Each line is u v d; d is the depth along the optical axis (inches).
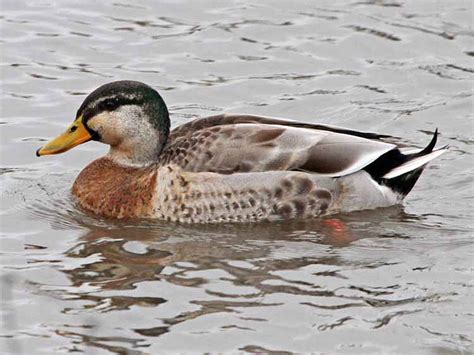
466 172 668.7
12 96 756.0
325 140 604.4
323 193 603.2
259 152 600.4
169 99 759.1
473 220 608.7
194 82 781.3
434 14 866.1
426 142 708.7
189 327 485.7
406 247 573.0
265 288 522.9
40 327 485.7
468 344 474.0
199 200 597.6
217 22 859.4
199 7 882.1
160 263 550.6
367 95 767.1
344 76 791.1
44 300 509.7
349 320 493.0
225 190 595.8
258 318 494.3
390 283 529.7
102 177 623.8
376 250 569.0
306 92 770.2
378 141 607.2
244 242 578.6
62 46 824.3
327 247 573.0
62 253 562.9
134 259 555.8
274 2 888.3
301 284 527.5
